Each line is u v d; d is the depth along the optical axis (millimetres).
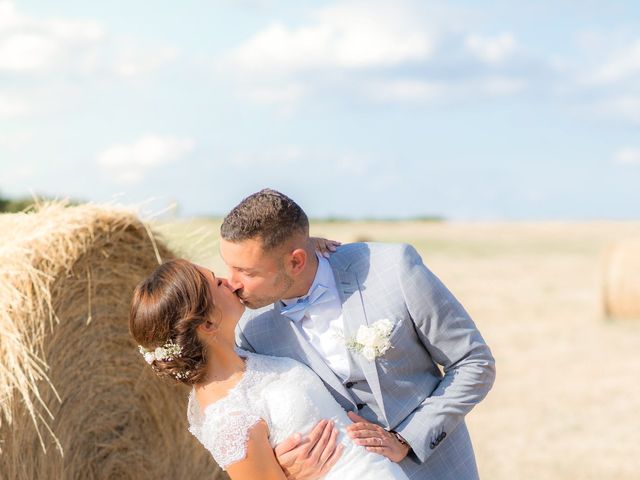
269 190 3137
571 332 13531
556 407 8984
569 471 6910
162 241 4668
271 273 3092
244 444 2906
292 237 3090
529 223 59906
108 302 4566
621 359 11430
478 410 8961
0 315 3846
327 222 49781
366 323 3260
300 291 3260
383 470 3139
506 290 18750
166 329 2945
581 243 37000
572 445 7652
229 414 2953
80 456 4527
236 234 3033
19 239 4133
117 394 4699
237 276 3113
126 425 4754
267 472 2938
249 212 3045
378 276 3314
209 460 5105
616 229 50500
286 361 3236
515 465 7062
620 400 9250
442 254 29469
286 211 3080
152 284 3000
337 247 3471
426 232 44781
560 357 11562
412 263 3338
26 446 4043
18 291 3969
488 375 3342
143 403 4820
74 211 4383
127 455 4750
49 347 4258
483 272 22703
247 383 3055
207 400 3041
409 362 3326
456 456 3488
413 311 3268
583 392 9625
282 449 2996
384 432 3248
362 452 3131
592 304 16594
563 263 25891
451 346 3316
